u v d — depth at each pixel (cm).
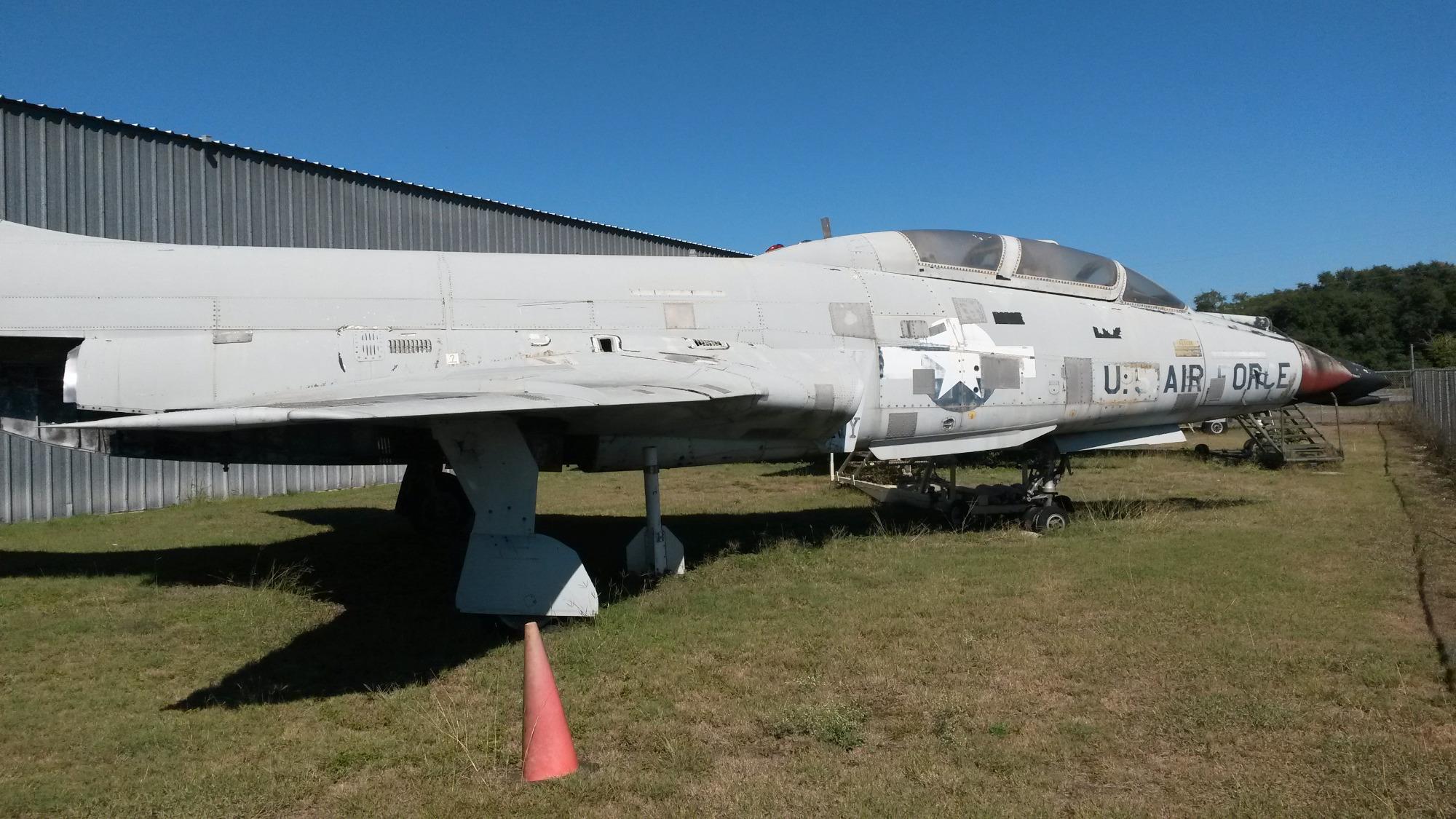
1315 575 736
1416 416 2423
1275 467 1700
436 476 1012
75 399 708
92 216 1211
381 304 779
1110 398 1012
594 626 621
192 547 960
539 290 827
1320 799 362
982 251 1022
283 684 525
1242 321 1144
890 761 402
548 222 1941
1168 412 1059
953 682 502
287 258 793
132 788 390
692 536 992
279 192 1441
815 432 842
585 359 766
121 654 584
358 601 723
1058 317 1010
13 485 1165
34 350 750
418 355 764
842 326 906
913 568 781
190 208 1322
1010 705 468
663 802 367
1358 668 508
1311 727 434
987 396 946
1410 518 1014
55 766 417
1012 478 1530
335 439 793
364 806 369
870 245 996
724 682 509
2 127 1118
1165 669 516
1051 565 787
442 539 1004
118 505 1273
